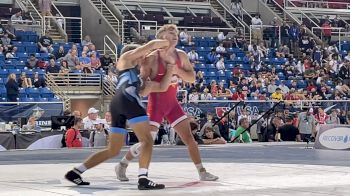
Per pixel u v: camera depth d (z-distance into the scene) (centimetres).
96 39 3559
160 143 2048
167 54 877
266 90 3006
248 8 4288
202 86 2802
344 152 1554
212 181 893
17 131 1962
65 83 2766
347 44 3975
